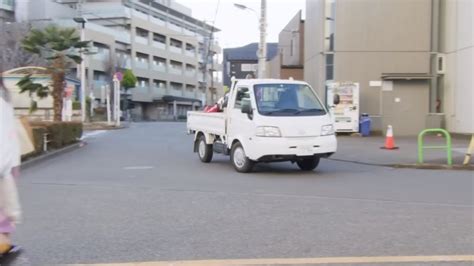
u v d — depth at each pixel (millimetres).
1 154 5086
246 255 5535
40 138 15812
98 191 9641
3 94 5230
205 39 88750
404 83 24312
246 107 12102
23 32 42844
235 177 11547
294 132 11648
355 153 16281
